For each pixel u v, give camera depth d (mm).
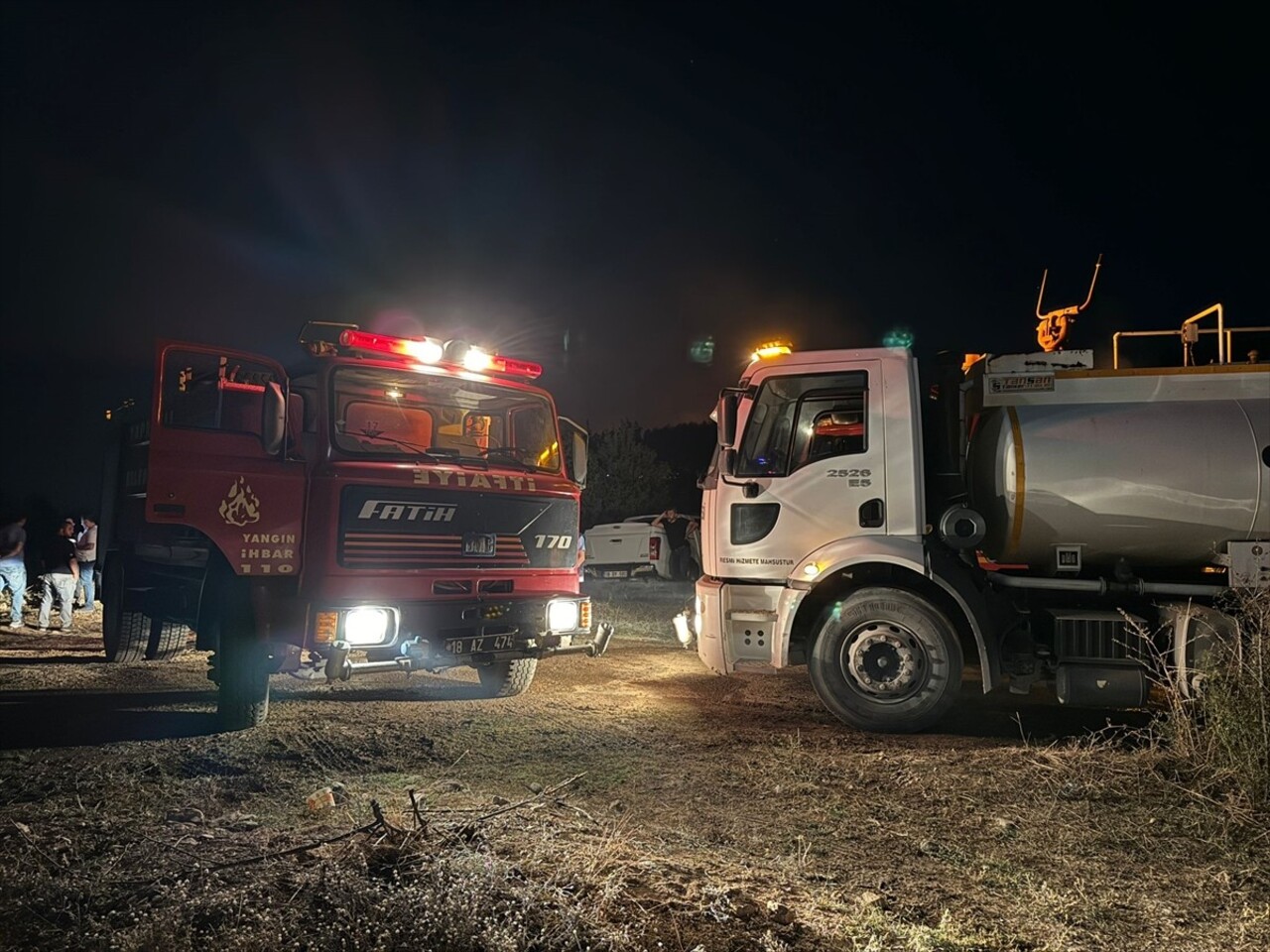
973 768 6012
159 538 9031
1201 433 7340
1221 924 3795
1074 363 7648
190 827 4699
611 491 34844
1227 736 5430
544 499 8383
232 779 5715
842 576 7695
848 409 7781
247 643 7086
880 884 4199
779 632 7488
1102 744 6672
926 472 7711
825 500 7543
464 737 6938
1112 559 7684
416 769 6062
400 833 4430
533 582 8227
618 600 17875
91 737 6883
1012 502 7547
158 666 10430
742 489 7762
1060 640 7426
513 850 4293
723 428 7621
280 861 4176
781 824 4988
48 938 3443
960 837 4801
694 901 3865
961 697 8906
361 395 7727
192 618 8109
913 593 7262
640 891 3961
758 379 7832
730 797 5453
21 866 4047
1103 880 4258
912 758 6250
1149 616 7574
